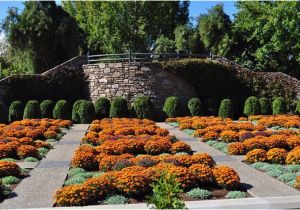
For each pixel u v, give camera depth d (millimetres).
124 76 24266
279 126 18953
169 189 5809
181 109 23625
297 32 30844
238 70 25594
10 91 24078
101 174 9859
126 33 41062
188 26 38812
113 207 7637
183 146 12789
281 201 7992
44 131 16422
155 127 16766
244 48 35406
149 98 23406
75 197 7949
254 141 12875
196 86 24859
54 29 30891
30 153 12188
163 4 42594
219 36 35500
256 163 11211
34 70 31531
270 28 31344
